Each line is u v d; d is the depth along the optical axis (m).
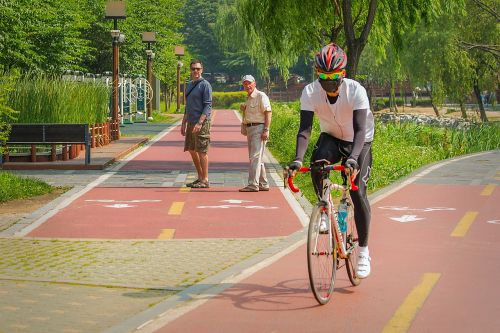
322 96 9.10
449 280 9.99
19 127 25.20
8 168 24.58
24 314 8.34
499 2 60.91
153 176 22.81
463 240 12.86
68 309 8.56
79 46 49.97
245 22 31.58
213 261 11.20
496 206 16.75
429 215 15.55
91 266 10.80
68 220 14.88
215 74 198.88
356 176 9.34
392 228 14.09
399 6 30.08
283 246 12.17
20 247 12.21
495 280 9.99
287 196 18.31
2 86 20.27
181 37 98.19
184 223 14.61
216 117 81.88
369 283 9.83
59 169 24.73
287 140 34.50
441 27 59.53
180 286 9.66
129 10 71.31
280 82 178.12
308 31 37.31
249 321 8.12
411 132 39.34
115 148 32.56
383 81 94.56
